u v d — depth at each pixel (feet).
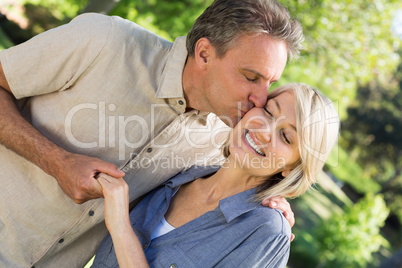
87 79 6.31
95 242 7.35
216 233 5.82
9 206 6.72
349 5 22.54
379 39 23.62
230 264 5.61
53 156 5.84
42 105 6.64
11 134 6.16
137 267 5.40
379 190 96.27
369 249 38.14
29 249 6.87
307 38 22.31
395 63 25.64
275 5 5.92
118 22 6.37
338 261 38.32
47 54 6.12
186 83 6.45
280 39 5.89
